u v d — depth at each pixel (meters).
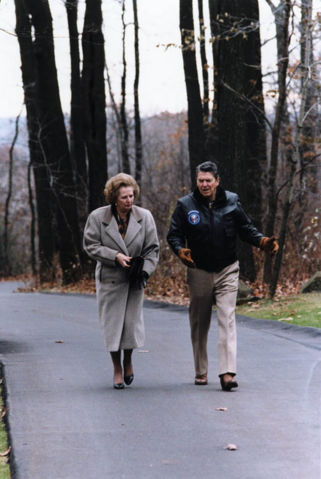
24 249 76.62
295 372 11.25
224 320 10.15
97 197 37.34
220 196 10.30
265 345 14.00
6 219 72.50
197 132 33.28
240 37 25.03
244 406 9.07
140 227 10.33
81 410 9.02
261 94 26.94
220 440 7.57
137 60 46.03
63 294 31.92
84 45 37.06
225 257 10.29
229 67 25.09
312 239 26.22
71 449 7.34
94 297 29.09
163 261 29.09
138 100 46.53
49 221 44.00
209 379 11.01
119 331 10.29
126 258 10.11
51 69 38.41
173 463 6.84
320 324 16.23
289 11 22.34
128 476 6.50
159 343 14.88
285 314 18.08
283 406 9.04
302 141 27.17
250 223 10.48
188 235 10.30
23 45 42.50
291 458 6.92
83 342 15.30
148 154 62.06
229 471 6.57
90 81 37.16
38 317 21.12
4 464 7.21
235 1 26.53
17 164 80.38
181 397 9.66
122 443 7.53
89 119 37.28
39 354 13.67
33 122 44.00
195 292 10.33
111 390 10.24
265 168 31.00
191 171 33.44
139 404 9.29
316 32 22.30
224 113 25.47
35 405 9.32
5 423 8.62
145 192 38.75
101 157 37.31
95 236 10.33
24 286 47.22
